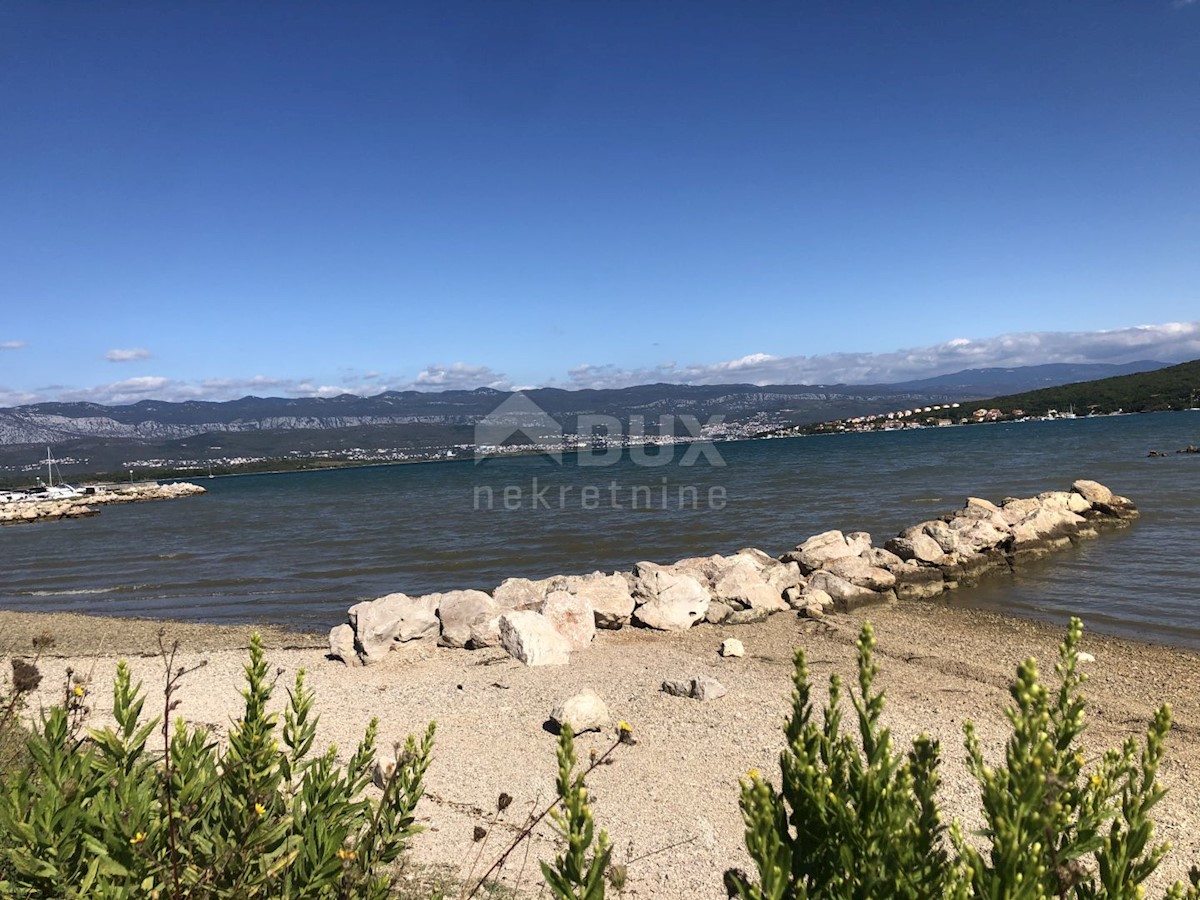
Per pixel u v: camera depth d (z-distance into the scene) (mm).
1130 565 18172
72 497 86500
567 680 10820
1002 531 20234
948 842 5473
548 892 5043
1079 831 2371
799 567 18719
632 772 7336
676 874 5430
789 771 2416
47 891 2934
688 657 12414
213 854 3045
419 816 6375
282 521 44531
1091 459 52312
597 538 27609
